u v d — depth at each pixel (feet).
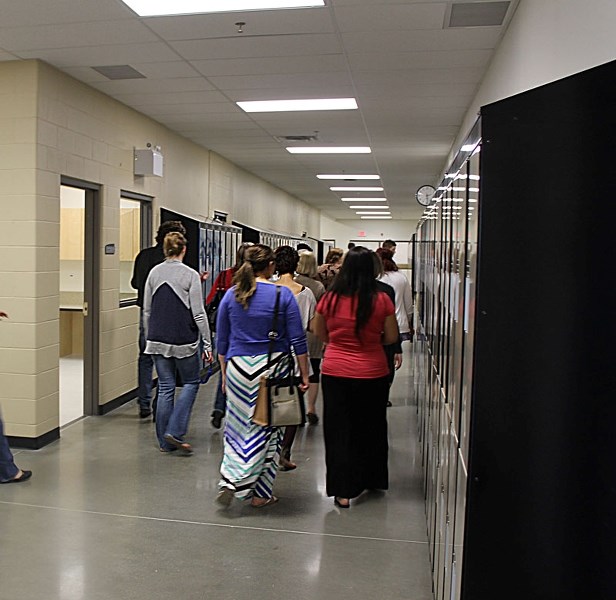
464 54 15.11
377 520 11.51
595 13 7.50
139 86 17.75
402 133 25.12
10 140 15.12
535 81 10.64
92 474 13.64
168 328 14.80
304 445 15.97
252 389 11.46
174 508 11.90
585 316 4.76
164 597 8.82
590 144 4.70
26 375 15.19
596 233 4.72
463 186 6.10
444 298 8.30
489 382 4.92
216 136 25.58
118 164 19.54
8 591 8.89
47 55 14.89
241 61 15.67
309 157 31.27
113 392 19.45
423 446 13.79
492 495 4.95
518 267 4.84
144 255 17.80
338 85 17.95
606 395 4.74
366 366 11.82
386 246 18.78
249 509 11.93
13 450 15.17
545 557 4.89
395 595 8.96
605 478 4.75
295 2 12.02
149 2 12.04
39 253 15.20
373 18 12.80
